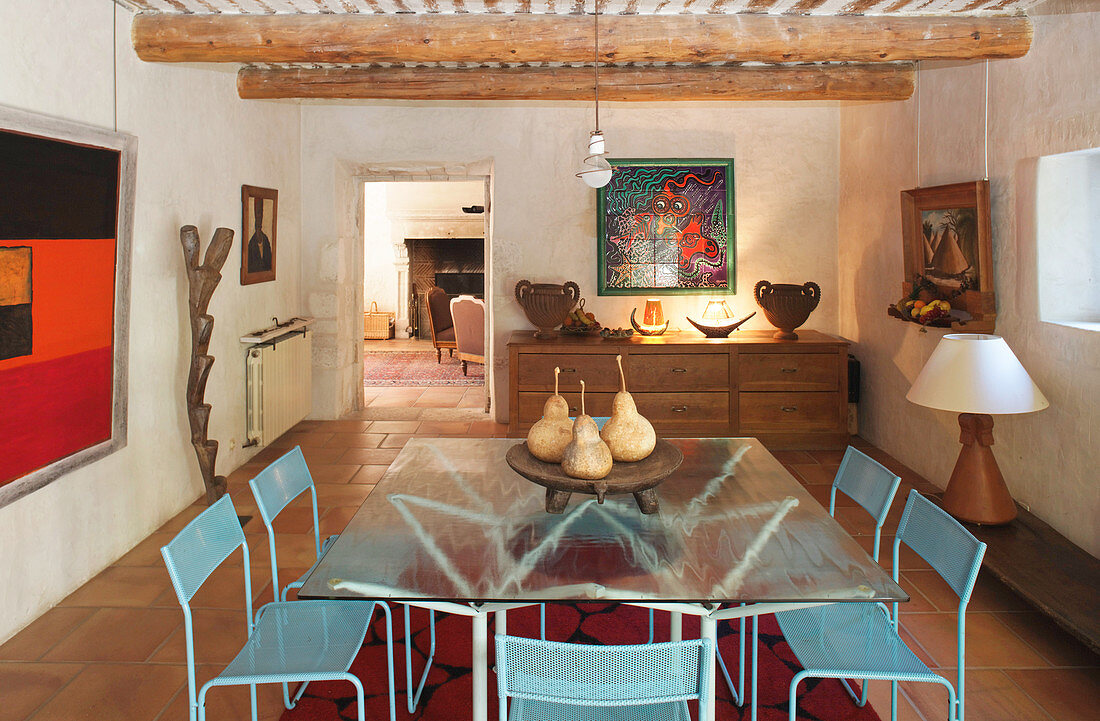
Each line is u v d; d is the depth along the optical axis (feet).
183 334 15.21
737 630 10.91
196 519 7.59
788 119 21.80
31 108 10.46
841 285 21.95
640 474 8.30
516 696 5.93
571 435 8.62
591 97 18.17
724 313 20.71
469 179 23.99
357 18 13.62
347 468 18.34
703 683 5.79
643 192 21.94
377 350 38.04
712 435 19.85
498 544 7.63
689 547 7.55
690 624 11.06
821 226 22.08
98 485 12.40
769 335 21.08
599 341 20.21
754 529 8.02
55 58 11.01
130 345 13.23
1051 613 9.54
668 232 22.06
